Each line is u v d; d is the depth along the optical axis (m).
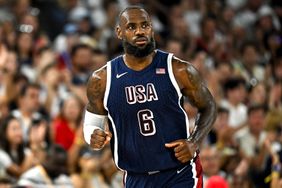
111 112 9.57
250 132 17.80
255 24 25.02
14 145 15.30
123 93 9.50
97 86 9.59
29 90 16.89
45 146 15.82
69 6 24.02
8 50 20.06
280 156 14.47
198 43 23.05
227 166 16.00
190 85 9.48
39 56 19.72
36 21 22.19
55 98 18.17
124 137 9.61
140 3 24.36
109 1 24.30
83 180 14.89
